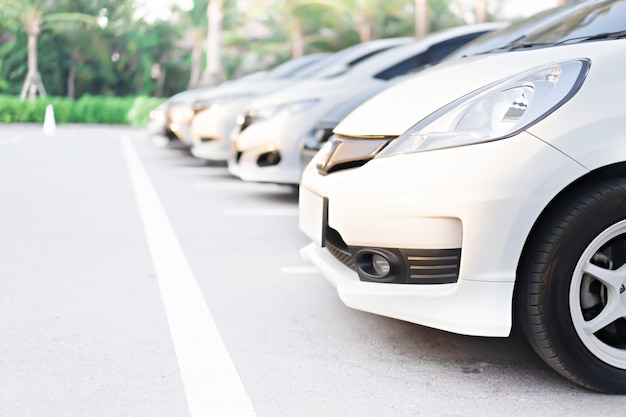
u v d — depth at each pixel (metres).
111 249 4.68
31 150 13.01
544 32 3.26
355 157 2.74
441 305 2.44
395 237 2.48
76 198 6.94
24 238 5.02
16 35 39.28
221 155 8.59
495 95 2.48
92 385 2.50
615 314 2.40
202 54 45.38
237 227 5.50
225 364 2.70
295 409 2.32
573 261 2.34
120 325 3.14
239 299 3.56
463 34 6.33
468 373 2.62
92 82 42.16
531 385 2.51
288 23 39.81
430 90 2.82
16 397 2.40
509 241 2.34
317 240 2.90
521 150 2.34
